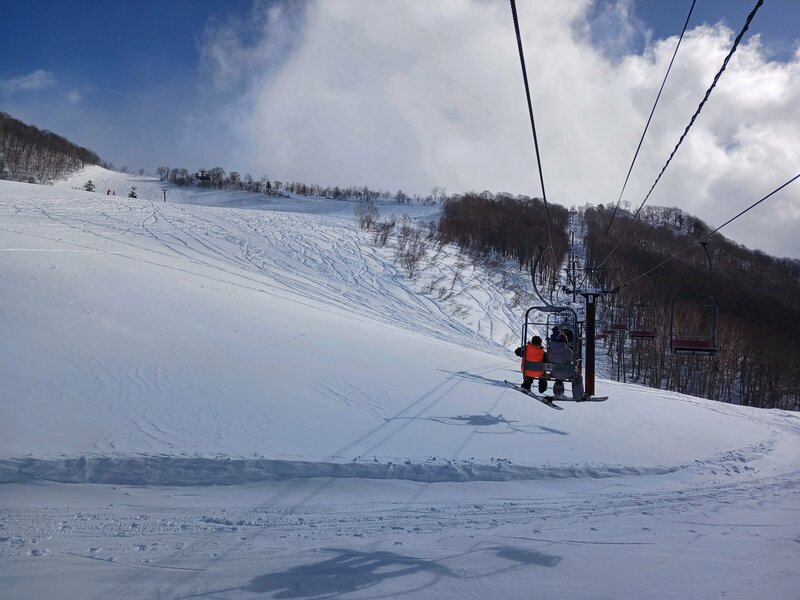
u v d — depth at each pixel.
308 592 6.16
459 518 9.26
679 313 64.81
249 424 12.89
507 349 41.06
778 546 8.56
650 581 6.93
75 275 25.77
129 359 16.42
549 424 16.95
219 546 7.46
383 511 9.35
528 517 9.56
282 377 17.22
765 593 6.67
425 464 11.63
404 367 21.86
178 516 8.48
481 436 14.53
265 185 168.50
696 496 11.75
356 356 22.08
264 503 9.32
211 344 19.61
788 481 13.53
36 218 44.69
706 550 8.23
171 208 61.59
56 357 15.54
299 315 28.62
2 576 6.18
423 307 46.12
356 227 67.19
